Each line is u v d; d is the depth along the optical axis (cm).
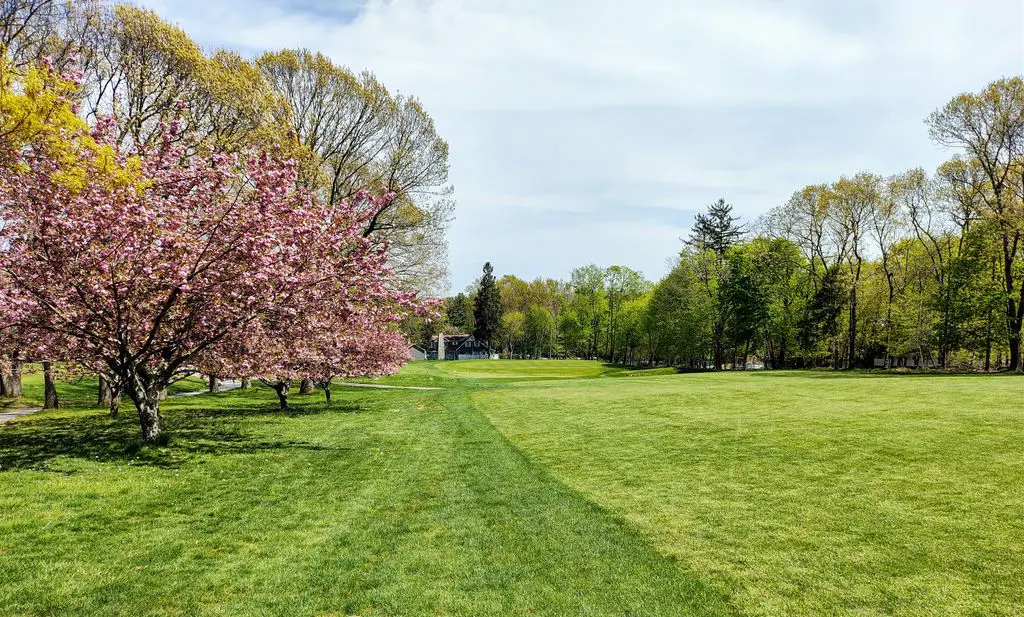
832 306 4709
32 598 486
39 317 995
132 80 1995
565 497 816
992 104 3222
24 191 900
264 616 471
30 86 855
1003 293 3319
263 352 1426
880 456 946
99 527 668
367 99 2872
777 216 5012
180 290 991
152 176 1055
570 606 492
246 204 1031
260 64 2725
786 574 541
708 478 885
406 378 4103
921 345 4053
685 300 5528
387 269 1259
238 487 872
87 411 2150
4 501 747
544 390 2542
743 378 3130
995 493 731
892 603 478
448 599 506
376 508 773
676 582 533
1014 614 450
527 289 13075
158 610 475
